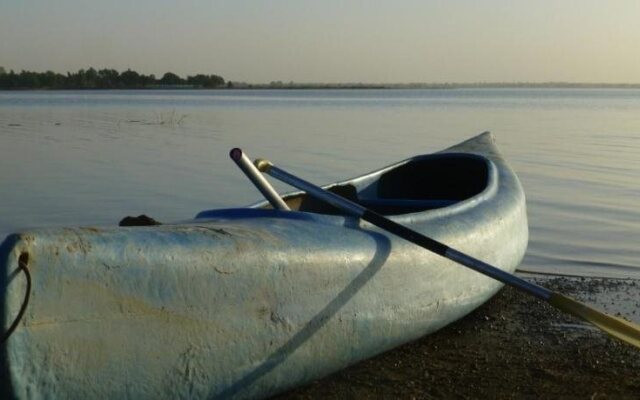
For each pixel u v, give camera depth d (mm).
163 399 3389
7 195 10805
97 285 3107
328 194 4645
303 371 4059
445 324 5133
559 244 8406
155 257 3312
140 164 14594
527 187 12250
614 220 9641
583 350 5223
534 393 4473
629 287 6824
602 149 18266
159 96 89625
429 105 53656
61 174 13047
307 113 37625
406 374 4691
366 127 26078
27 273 2873
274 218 4328
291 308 3912
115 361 3186
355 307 4281
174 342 3395
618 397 4445
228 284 3602
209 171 13617
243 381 3719
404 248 4656
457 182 7195
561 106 51500
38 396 2963
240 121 29578
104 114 34594
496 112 39938
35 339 2938
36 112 36406
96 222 9070
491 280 5566
